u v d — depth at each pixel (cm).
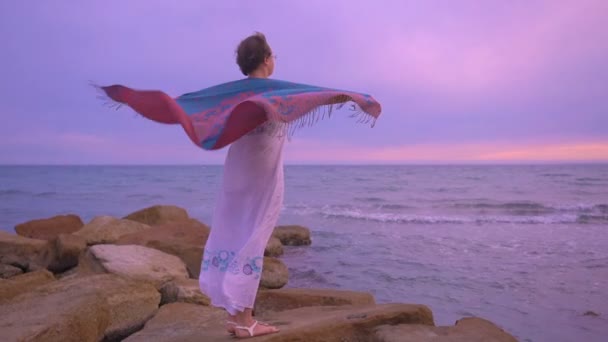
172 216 1222
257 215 320
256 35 321
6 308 403
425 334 354
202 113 282
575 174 5991
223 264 322
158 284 619
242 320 335
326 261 1041
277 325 389
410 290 793
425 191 3609
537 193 3272
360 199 2950
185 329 398
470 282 842
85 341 392
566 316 655
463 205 2503
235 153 323
